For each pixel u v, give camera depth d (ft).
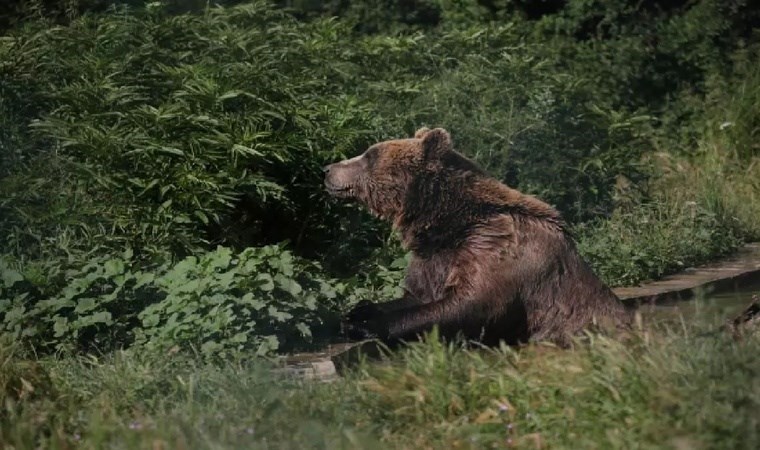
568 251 39.06
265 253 42.29
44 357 38.06
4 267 40.32
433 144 40.32
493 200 39.63
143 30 56.34
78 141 45.50
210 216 46.57
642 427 25.80
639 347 30.27
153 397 30.76
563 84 61.93
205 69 50.96
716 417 25.36
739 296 51.01
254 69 50.80
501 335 38.91
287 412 28.17
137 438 26.43
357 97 57.06
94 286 40.52
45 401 29.99
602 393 27.68
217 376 32.42
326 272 48.85
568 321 38.37
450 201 39.81
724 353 27.96
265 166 48.93
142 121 46.93
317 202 51.06
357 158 41.60
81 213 44.75
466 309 38.47
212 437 26.32
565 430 26.71
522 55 68.80
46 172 46.68
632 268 52.65
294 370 36.47
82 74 51.39
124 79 50.70
